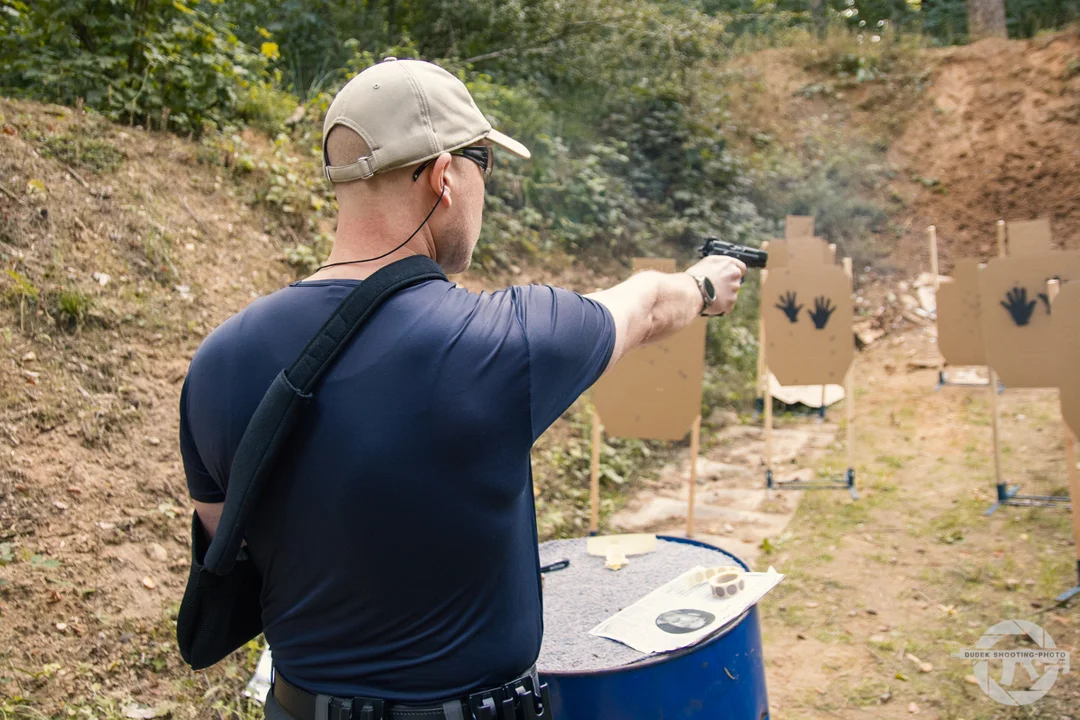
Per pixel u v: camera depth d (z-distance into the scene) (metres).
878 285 9.09
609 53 8.33
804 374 4.80
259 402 1.12
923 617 3.48
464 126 1.20
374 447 1.07
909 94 11.05
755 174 9.55
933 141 10.65
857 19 14.72
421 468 1.08
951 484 4.79
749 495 4.88
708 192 8.70
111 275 3.87
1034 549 3.92
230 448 1.14
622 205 7.77
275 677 1.27
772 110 11.09
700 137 8.96
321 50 7.08
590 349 1.20
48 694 2.45
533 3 7.76
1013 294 3.98
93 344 3.55
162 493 3.20
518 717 1.18
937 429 5.77
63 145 4.32
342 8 7.25
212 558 1.12
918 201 10.13
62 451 3.11
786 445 5.71
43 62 4.77
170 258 4.18
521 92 7.34
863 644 3.31
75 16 4.84
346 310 1.11
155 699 2.58
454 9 7.56
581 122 8.23
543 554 2.58
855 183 10.23
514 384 1.11
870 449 5.54
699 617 1.97
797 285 4.80
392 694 1.13
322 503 1.09
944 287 5.95
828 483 4.88
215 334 1.19
